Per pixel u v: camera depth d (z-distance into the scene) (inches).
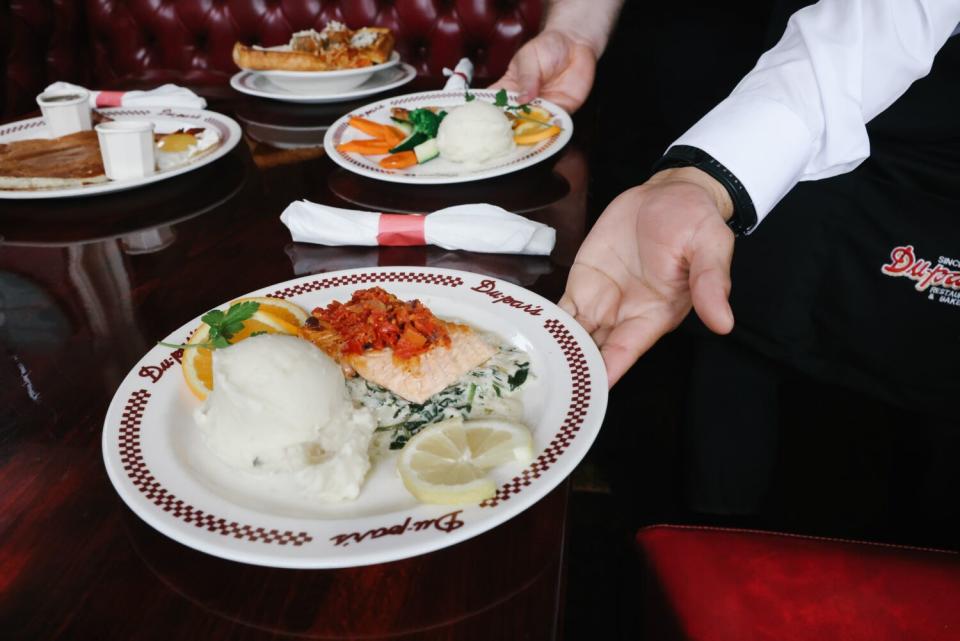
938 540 70.9
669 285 43.9
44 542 29.3
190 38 117.7
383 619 26.0
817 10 52.5
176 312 45.8
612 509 85.0
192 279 49.8
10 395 38.5
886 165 59.7
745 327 73.0
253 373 32.5
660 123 113.7
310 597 26.8
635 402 100.7
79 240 55.8
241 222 57.9
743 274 70.4
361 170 62.1
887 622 41.1
